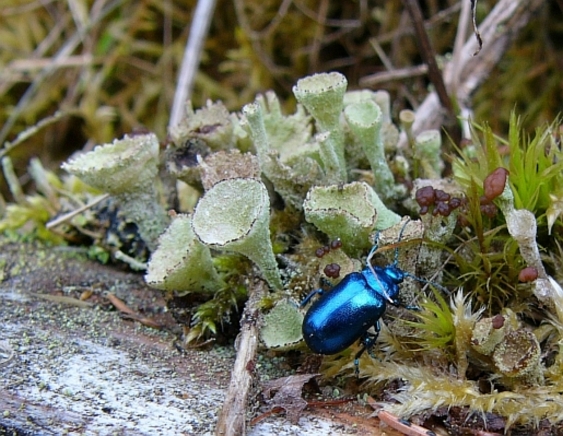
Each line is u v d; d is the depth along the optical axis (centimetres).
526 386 5
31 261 7
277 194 6
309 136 6
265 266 5
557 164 5
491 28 8
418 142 6
